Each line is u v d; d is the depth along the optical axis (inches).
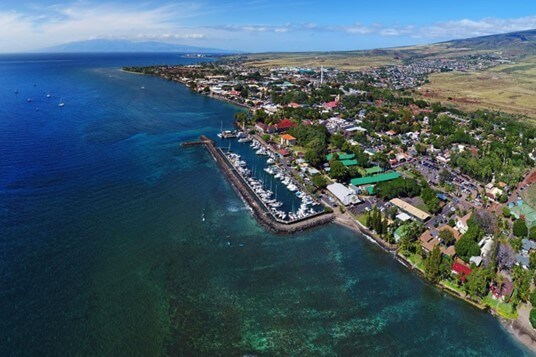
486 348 3253.0
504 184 6776.6
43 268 3905.0
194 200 5772.6
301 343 3191.4
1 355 2876.5
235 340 3184.1
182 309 3499.0
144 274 3949.3
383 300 3789.4
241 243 4677.7
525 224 5019.7
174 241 4608.8
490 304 3735.2
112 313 3383.4
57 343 3024.1
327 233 5064.0
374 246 4795.8
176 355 3002.0
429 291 3964.1
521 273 3971.5
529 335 3388.3
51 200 5398.6
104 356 2945.4
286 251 4574.3
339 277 4121.6
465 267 4104.3
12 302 3408.0
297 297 3752.5
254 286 3880.4
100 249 4311.0
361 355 3105.3
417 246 4525.1
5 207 5083.7
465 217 5319.9
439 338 3341.5
